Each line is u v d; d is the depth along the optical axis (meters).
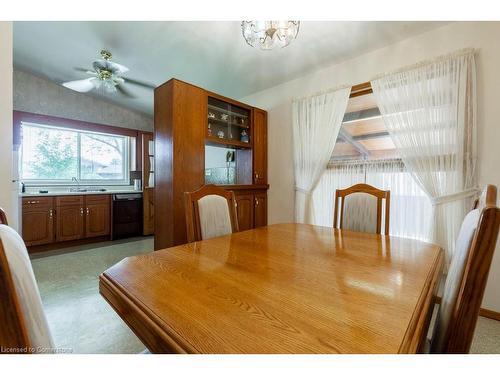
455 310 0.53
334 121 2.88
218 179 3.98
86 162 4.58
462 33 2.07
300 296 0.75
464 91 2.02
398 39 2.38
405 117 2.31
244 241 1.44
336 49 2.59
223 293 0.77
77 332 1.68
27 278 0.50
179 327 0.59
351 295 0.76
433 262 1.08
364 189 2.00
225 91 3.88
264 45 1.74
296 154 3.29
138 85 3.81
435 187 2.15
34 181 4.00
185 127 2.69
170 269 0.97
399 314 0.65
